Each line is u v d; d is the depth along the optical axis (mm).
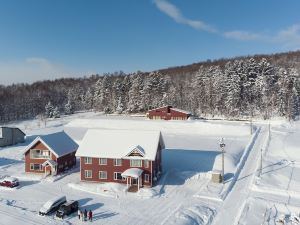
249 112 122250
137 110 139875
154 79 142750
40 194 44031
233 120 111062
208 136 86062
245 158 62188
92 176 49094
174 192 44594
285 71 133625
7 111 157750
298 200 41250
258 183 46969
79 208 38812
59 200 38750
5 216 36219
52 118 139875
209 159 58562
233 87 122562
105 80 164625
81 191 45219
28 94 192250
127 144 48469
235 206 39500
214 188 45531
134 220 35562
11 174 53031
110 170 48250
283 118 113500
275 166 56188
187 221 34250
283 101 117875
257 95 126688
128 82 153625
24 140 83875
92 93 179750
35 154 53438
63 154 53531
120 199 42031
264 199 41094
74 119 126250
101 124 107500
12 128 79500
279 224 33938
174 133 92125
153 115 115000
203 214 36719
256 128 94250
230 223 34750
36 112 169750
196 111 132375
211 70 149625
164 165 56188
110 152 48156
